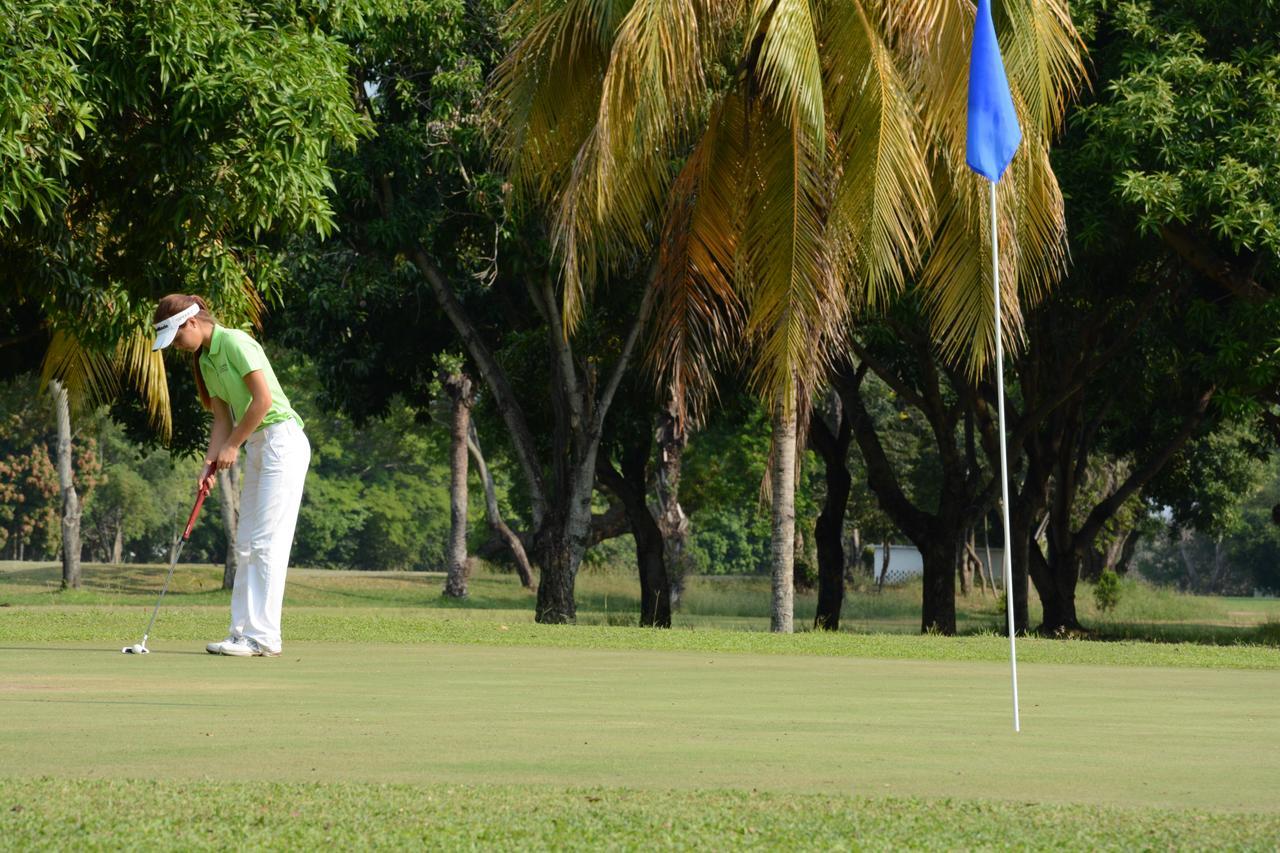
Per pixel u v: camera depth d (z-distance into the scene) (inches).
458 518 4291.3
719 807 299.3
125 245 1487.5
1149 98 1712.6
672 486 4205.2
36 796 302.4
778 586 1702.8
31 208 1374.3
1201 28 1865.2
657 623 2637.8
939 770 375.6
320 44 1378.0
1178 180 1715.1
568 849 251.3
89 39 1221.1
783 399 1461.6
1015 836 267.7
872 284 1373.0
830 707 568.1
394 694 586.6
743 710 546.6
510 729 459.8
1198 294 2215.8
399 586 4837.6
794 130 1413.6
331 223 1363.2
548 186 1616.6
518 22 1576.0
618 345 2301.9
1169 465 3462.1
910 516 2506.2
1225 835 272.2
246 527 818.8
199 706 521.7
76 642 963.3
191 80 1232.2
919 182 1374.3
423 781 340.8
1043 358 2397.9
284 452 812.0
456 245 2129.7
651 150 1422.2
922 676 786.2
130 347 1830.7
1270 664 1014.4
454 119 1862.7
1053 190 1423.5
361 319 2274.9
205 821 274.4
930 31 1376.7
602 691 629.0
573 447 2044.8
